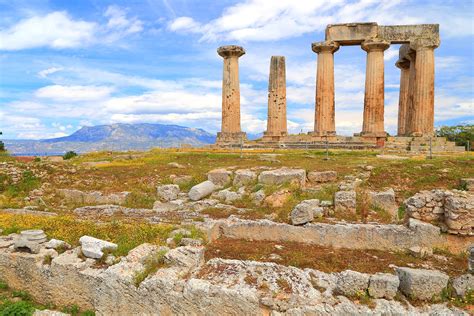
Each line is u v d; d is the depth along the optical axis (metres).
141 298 7.71
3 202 17.64
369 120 37.06
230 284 7.51
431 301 7.21
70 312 8.28
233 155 29.19
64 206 17.47
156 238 10.47
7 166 21.86
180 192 18.41
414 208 12.02
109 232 10.95
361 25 37.75
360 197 14.28
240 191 17.00
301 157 26.45
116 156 32.91
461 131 56.16
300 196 15.73
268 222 12.58
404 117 44.78
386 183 18.41
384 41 36.44
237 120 41.50
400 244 11.41
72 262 8.69
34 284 9.05
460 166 20.17
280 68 39.66
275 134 39.53
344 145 35.38
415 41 37.50
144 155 32.88
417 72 37.56
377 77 36.81
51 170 22.00
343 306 6.86
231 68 41.12
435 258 10.51
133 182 20.19
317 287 7.69
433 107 37.50
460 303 7.08
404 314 6.66
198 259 8.76
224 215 14.39
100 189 19.27
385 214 13.74
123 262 8.44
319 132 38.31
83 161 30.08
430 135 36.22
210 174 19.28
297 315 6.81
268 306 6.99
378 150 31.91
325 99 38.34
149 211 15.56
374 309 6.81
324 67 38.34
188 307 7.38
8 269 9.46
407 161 21.58
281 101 39.72
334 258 10.38
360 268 9.66
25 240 9.57
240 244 11.80
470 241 10.98
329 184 17.34
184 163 25.81
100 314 8.06
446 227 11.39
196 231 11.28
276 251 11.03
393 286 7.22
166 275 7.82
